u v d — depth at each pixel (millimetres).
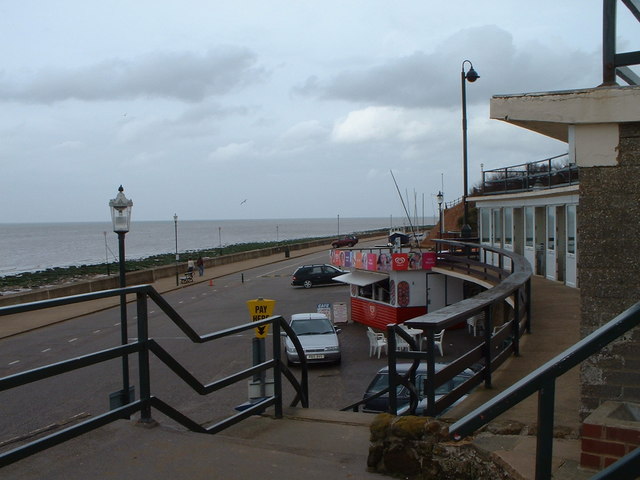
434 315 4676
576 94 3979
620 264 4023
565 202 17141
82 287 37469
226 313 29453
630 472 1820
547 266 18984
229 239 198375
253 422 5652
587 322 4117
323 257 68000
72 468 3740
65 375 12867
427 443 3590
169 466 3836
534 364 6914
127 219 13633
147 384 4441
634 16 4000
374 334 20594
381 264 24875
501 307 17031
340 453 4496
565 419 4863
